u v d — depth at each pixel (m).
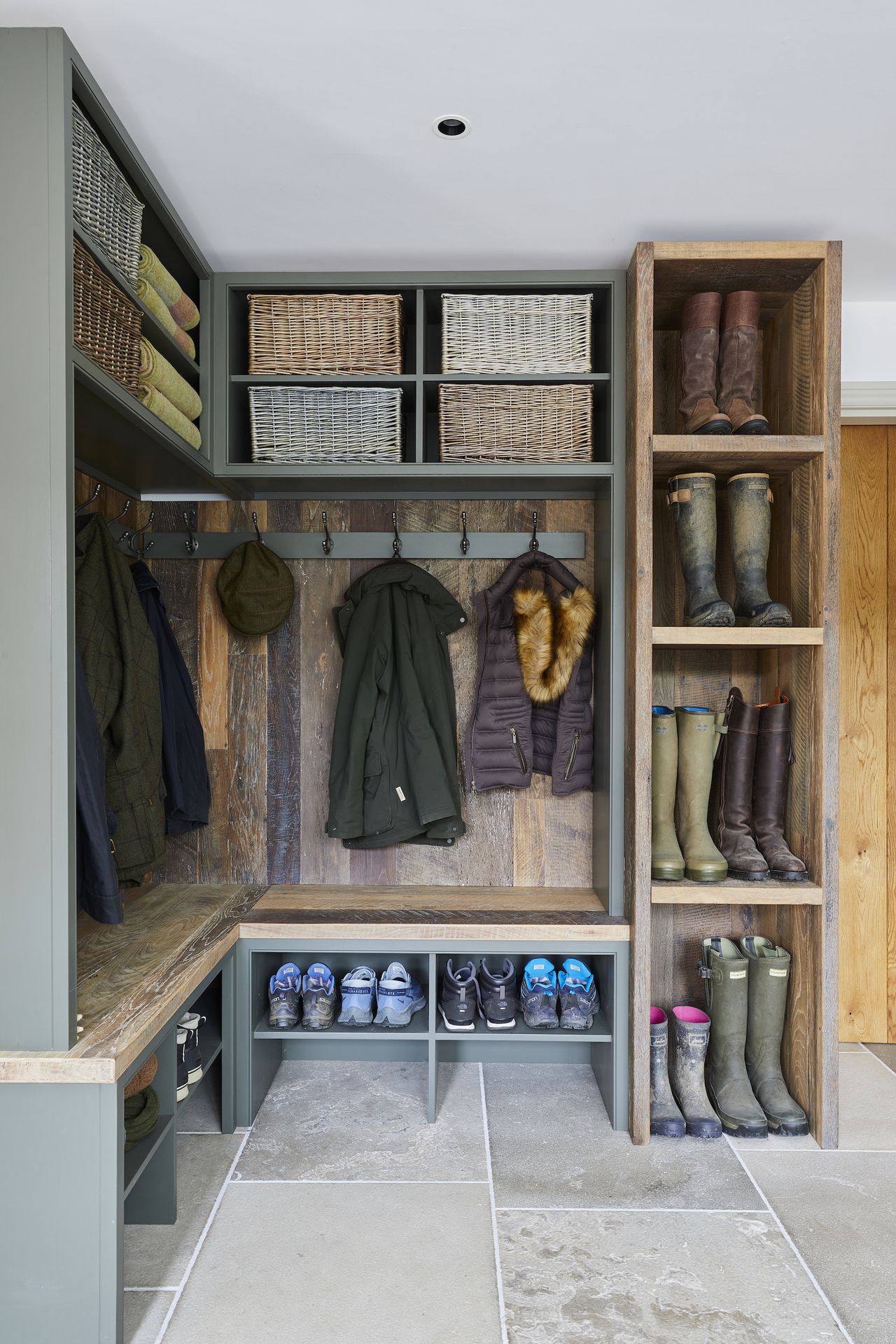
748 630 2.29
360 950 2.39
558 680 2.64
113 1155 1.54
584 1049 2.82
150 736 2.34
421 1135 2.34
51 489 1.54
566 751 2.68
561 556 2.82
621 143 1.86
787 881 2.36
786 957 2.43
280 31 1.51
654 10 1.47
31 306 1.53
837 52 1.58
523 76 1.65
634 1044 2.30
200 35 1.52
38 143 1.52
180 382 2.23
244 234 2.27
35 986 1.54
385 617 2.69
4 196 1.52
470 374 2.46
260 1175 2.14
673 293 2.50
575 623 2.61
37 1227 1.54
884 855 3.01
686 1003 2.70
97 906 1.80
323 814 2.86
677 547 2.47
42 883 1.54
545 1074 2.73
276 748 2.88
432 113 1.75
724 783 2.48
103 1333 1.54
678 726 2.52
